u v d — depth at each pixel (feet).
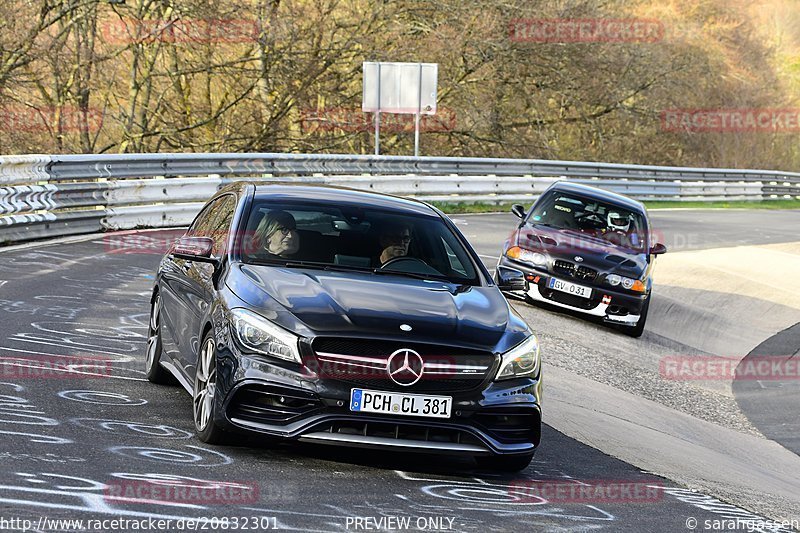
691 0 415.23
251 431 46.80
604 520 43.68
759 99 438.81
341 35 295.07
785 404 104.12
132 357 70.59
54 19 241.35
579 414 74.13
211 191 169.89
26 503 36.76
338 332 46.70
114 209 147.43
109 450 45.88
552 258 115.85
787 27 625.82
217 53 271.28
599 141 376.89
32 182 128.67
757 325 151.53
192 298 55.57
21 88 245.45
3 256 113.70
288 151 291.99
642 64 369.09
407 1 303.48
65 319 81.82
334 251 55.16
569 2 337.31
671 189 305.53
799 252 211.61
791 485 68.69
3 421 49.01
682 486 53.98
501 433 48.88
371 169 215.31
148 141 278.05
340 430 46.78
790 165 469.98
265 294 49.47
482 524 40.52
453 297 52.21
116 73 257.96
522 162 255.29
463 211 225.56
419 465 50.78
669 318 141.59
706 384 107.76
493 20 312.09
